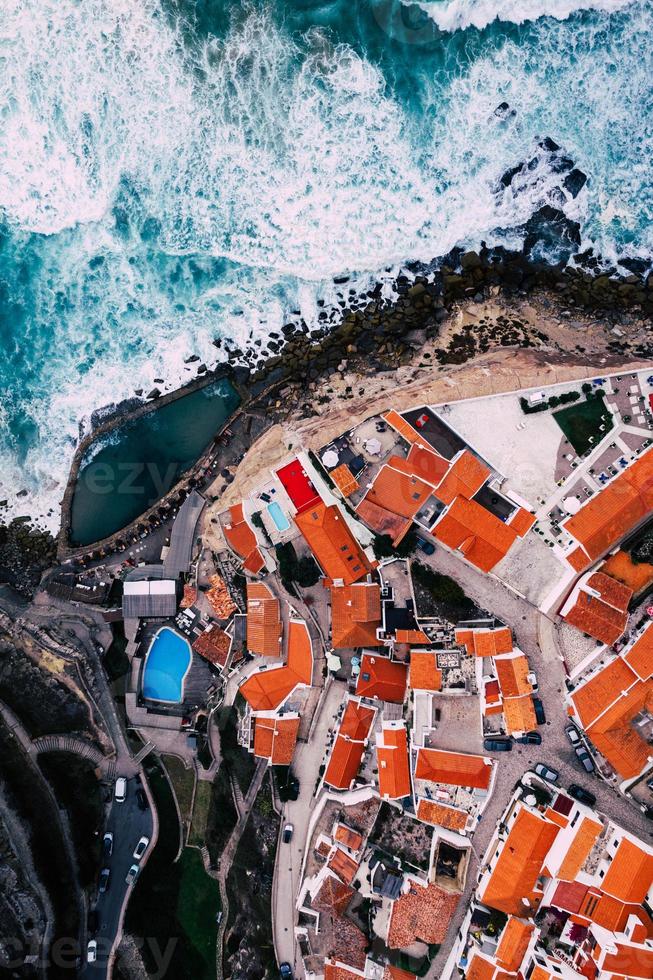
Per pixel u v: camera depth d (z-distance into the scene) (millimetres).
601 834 41281
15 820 45656
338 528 43969
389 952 43750
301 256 48562
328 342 48625
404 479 42812
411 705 44781
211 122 47688
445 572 43938
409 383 46312
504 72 45781
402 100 46312
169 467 50750
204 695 49562
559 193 46625
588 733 41812
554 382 43125
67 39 47469
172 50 46938
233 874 48125
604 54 45219
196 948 48219
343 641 44812
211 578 48938
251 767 47875
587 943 40250
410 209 47406
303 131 47031
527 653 43094
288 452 46875
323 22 45719
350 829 44781
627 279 46250
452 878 43938
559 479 42406
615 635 41188
